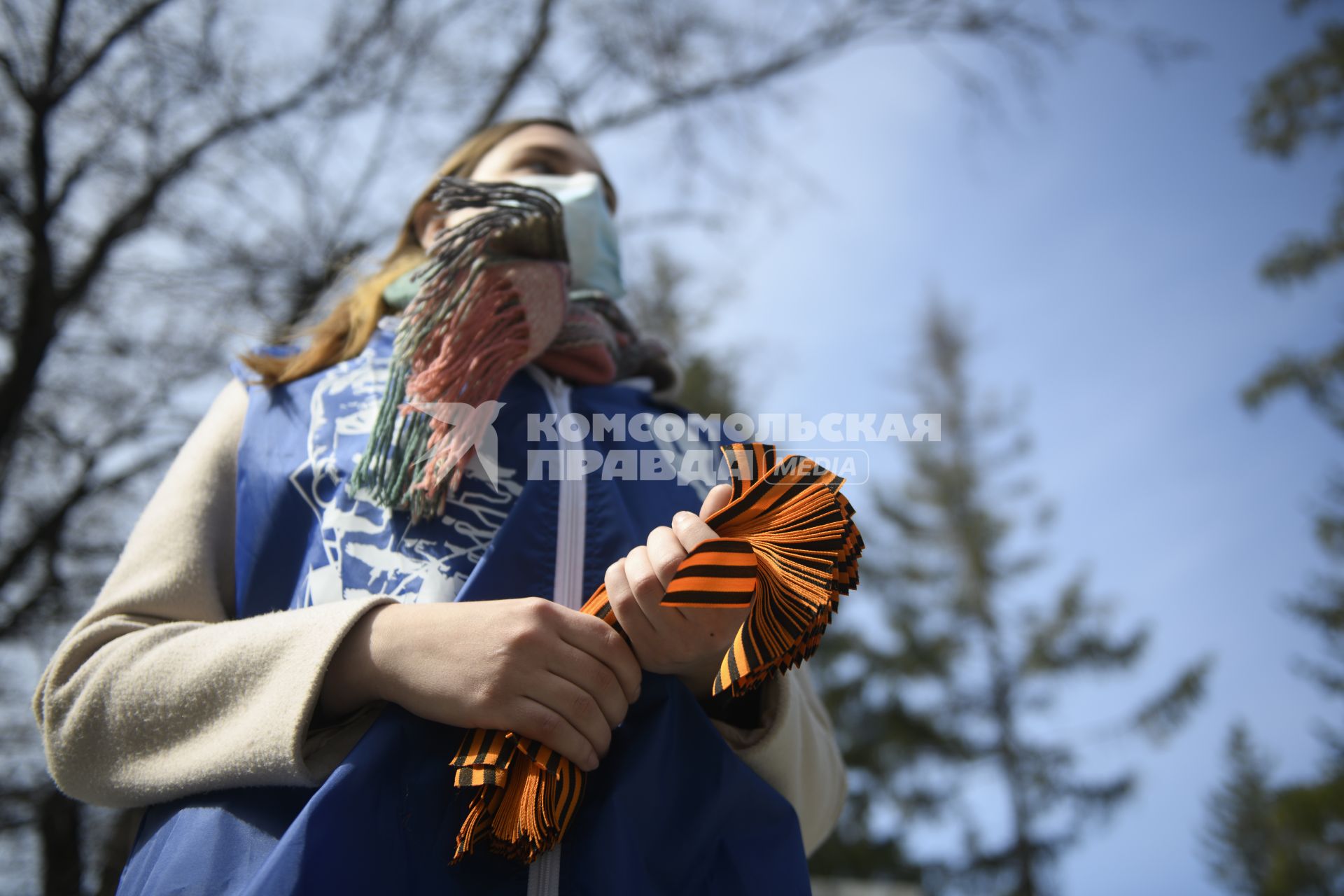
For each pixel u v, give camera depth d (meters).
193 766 1.00
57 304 4.25
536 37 5.27
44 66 4.20
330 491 1.18
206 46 4.45
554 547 1.15
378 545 1.13
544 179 1.67
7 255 4.33
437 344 1.21
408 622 1.00
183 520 1.22
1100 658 18.11
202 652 1.05
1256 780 19.12
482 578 1.10
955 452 21.84
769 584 0.95
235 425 1.31
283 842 0.89
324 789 0.93
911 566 19.69
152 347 4.49
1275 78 14.43
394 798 0.97
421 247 1.67
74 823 3.47
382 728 0.99
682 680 1.13
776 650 0.93
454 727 1.02
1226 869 18.61
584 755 0.96
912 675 17.55
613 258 1.66
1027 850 16.81
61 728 1.06
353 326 1.38
